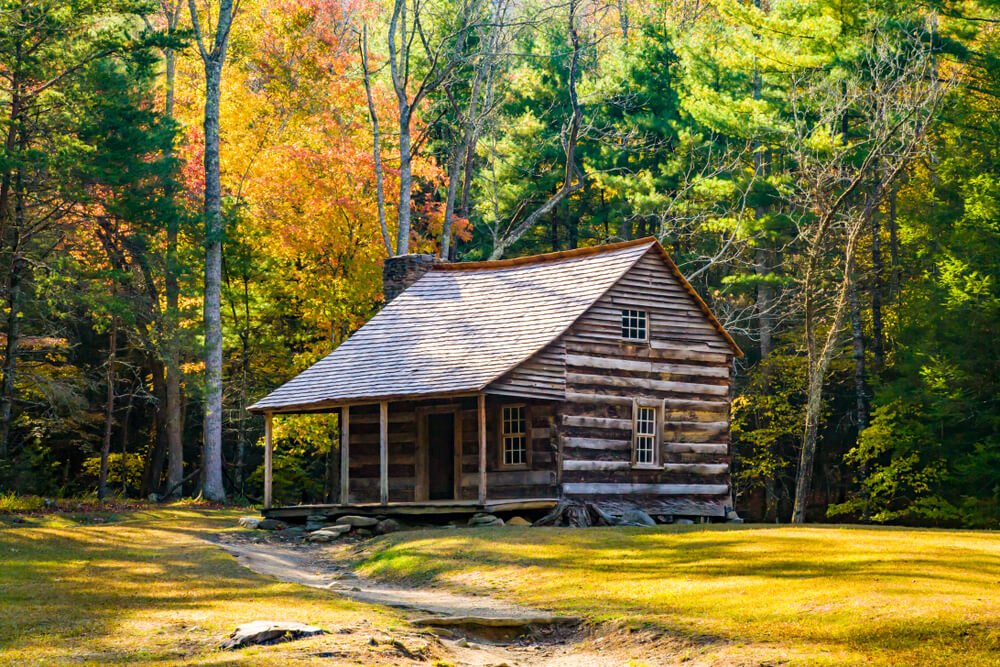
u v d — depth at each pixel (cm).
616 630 1202
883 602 1129
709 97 3978
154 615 1190
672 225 4447
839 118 3962
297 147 3850
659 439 2748
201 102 4291
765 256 4481
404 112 3878
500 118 4503
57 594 1331
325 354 3784
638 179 4397
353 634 1109
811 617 1121
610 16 5819
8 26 2867
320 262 3838
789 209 4359
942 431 3544
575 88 4356
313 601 1332
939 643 984
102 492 3559
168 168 3272
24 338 3575
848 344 4322
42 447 3878
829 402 4344
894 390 3612
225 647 1036
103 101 3034
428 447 2806
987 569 1334
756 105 3856
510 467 2661
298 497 4675
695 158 4388
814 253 3459
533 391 2528
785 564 1467
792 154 3638
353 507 2525
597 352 2673
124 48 3077
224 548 2033
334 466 3862
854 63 3697
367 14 4744
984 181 3528
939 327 3575
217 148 3459
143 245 3366
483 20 4031
